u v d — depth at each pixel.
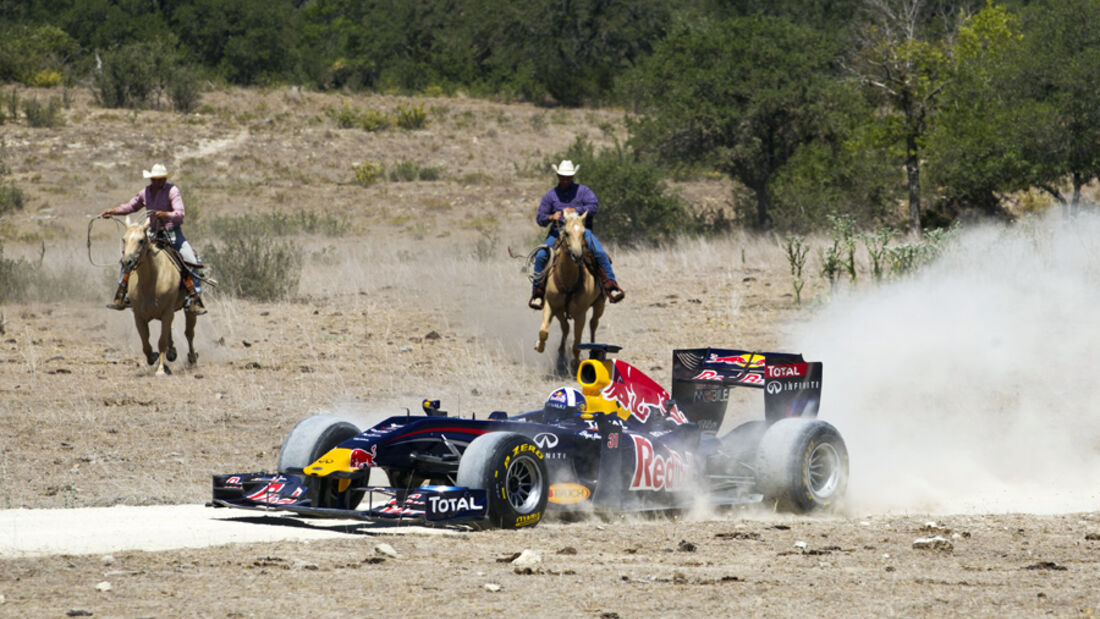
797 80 154.88
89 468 39.19
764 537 29.45
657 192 144.50
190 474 38.69
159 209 62.09
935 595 22.36
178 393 55.53
